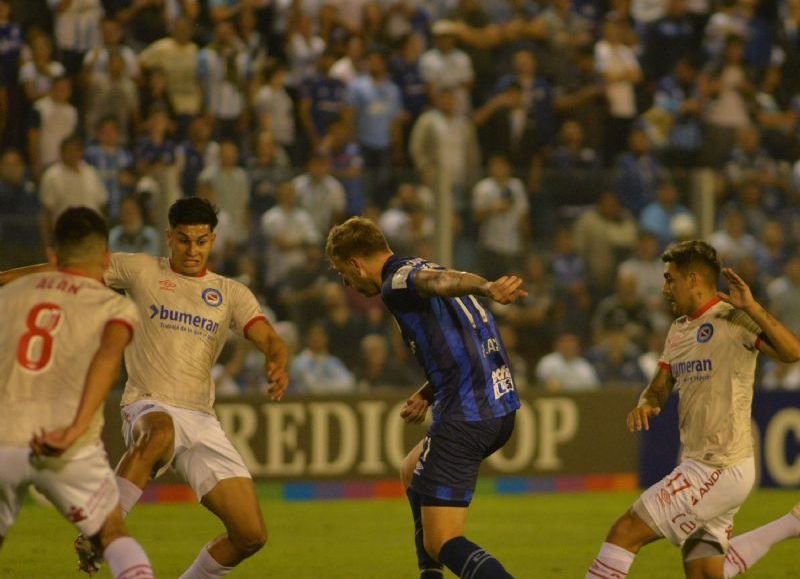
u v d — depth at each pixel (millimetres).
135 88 46219
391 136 49344
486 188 40688
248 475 20672
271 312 39000
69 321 16078
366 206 39750
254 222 38812
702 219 42781
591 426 41250
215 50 47500
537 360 41500
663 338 42438
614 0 59656
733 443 19047
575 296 41719
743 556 20797
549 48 54719
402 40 52188
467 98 52375
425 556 19531
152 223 37906
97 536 16172
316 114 48938
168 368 20906
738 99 54906
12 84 45062
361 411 39531
